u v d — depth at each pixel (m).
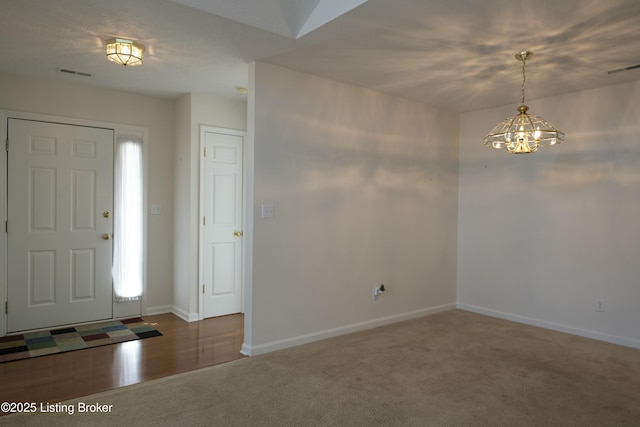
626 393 2.80
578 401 2.68
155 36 2.88
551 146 4.26
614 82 3.78
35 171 3.93
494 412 2.52
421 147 4.69
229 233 4.66
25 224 3.89
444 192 4.96
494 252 4.75
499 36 2.81
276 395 2.70
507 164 4.63
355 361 3.30
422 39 2.87
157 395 2.68
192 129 4.39
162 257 4.70
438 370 3.14
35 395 2.67
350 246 4.05
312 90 3.73
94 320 4.29
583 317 4.03
